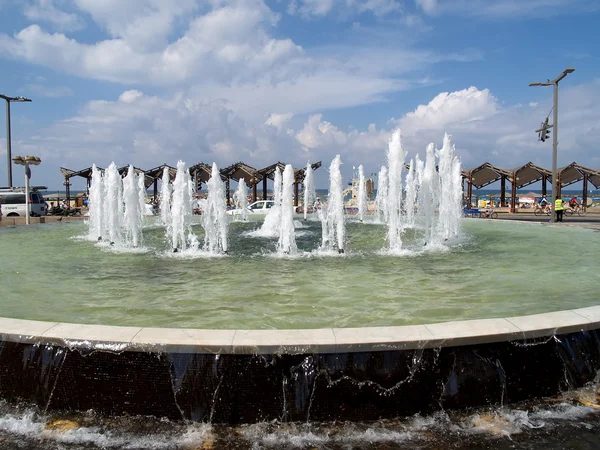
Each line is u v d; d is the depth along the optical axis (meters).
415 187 16.36
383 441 3.23
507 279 6.85
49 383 3.59
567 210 29.11
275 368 3.44
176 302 5.60
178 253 10.09
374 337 3.53
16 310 5.25
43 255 9.67
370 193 36.19
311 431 3.38
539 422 3.45
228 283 6.74
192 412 3.47
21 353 3.65
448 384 3.57
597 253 9.45
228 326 4.63
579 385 3.87
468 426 3.42
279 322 4.75
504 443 3.17
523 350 3.69
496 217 26.36
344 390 3.46
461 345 3.57
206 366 3.44
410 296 5.83
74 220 21.97
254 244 11.86
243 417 3.47
